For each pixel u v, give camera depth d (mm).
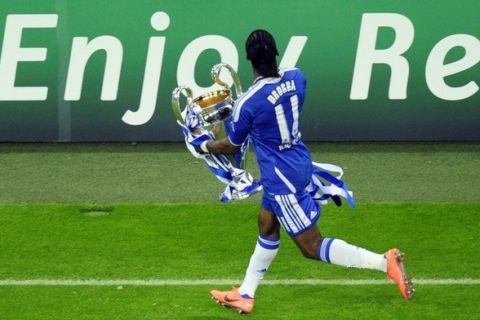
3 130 39781
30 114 39625
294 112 24031
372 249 30109
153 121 39688
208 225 31969
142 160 38344
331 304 26297
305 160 24406
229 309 25969
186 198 34406
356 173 36719
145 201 34156
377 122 39656
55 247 30297
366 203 33688
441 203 33656
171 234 31266
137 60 39188
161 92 39406
